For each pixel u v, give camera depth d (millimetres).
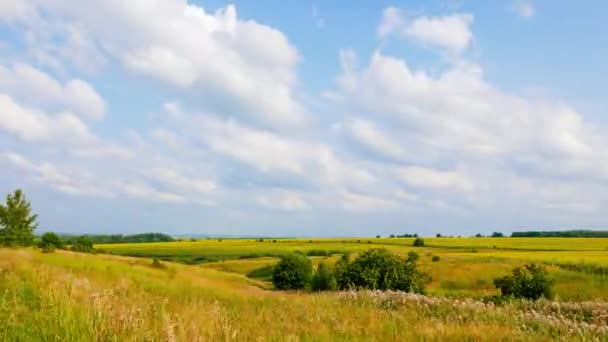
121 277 17375
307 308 13430
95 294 7863
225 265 88875
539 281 36938
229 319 8758
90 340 6148
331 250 114250
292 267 56188
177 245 145500
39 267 10672
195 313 8562
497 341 10016
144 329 6758
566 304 17766
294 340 8062
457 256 78562
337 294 20812
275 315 11172
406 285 33812
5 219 57531
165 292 16750
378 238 169125
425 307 16453
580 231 158250
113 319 6875
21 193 58781
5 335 5934
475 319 13195
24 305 7293
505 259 70875
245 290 26766
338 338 8883
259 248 127000
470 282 58781
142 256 107625
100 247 136500
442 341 9500
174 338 6363
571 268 59938
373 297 19000
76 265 22047
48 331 6188
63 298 7762
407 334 9672
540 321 13367
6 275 9086
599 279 53500
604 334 11453
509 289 37438
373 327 10188
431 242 130000
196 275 36125
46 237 72938
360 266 34438
